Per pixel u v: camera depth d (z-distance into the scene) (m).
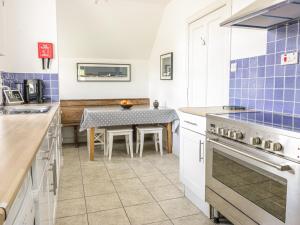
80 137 5.10
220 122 1.87
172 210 2.31
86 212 2.27
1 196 0.57
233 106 2.54
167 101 4.43
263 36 2.23
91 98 5.16
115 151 4.39
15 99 3.13
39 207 1.05
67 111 4.79
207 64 3.18
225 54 2.78
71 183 2.94
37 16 3.31
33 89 3.29
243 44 2.48
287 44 2.00
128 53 5.17
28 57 3.33
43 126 1.52
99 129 4.09
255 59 2.33
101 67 5.15
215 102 3.03
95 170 3.39
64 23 4.32
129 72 5.32
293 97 1.97
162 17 4.52
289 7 1.62
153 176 3.15
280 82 2.08
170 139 4.21
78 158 3.97
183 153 2.56
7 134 1.27
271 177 1.44
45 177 1.34
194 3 3.37
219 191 1.95
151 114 4.01
